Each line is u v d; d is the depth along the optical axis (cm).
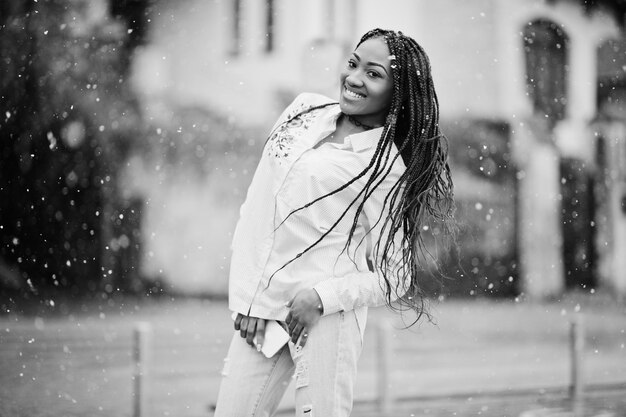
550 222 2955
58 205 2231
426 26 2994
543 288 2900
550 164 2981
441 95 2970
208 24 2900
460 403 875
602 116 3042
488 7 2992
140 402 737
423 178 330
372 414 805
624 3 3033
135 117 2592
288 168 327
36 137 2012
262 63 2977
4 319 1778
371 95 328
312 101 346
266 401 331
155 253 2675
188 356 1227
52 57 1983
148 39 2655
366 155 327
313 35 2992
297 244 325
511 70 2988
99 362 1109
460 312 2333
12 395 834
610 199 3020
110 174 2444
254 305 326
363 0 2992
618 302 2791
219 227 2811
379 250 330
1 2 1755
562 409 842
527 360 1275
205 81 2894
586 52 3053
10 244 2177
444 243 357
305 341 321
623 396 936
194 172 2809
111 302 2286
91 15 2248
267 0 2983
